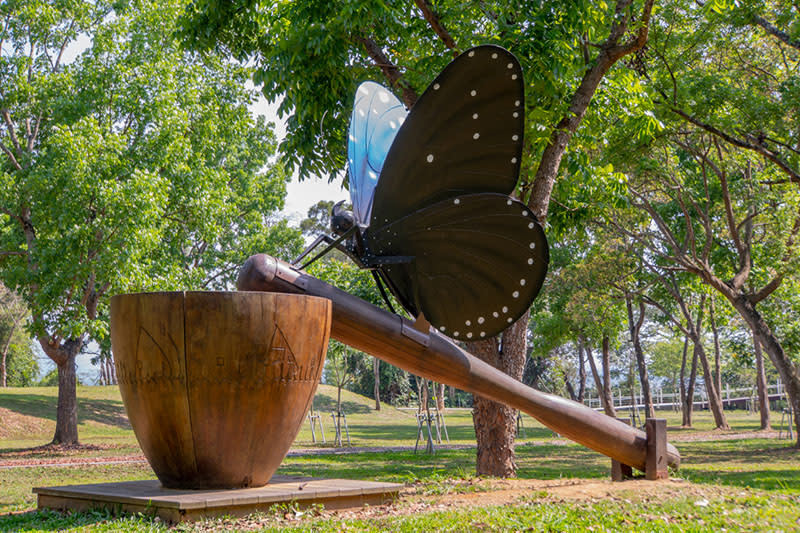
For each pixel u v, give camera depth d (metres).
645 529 6.06
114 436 31.72
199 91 26.09
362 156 7.88
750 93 18.56
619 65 14.22
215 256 33.62
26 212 24.22
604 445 9.66
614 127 18.58
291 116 12.30
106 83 24.19
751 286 27.00
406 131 7.00
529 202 11.82
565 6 10.76
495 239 7.27
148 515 6.37
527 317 12.13
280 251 32.94
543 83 10.74
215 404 6.70
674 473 10.27
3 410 33.03
